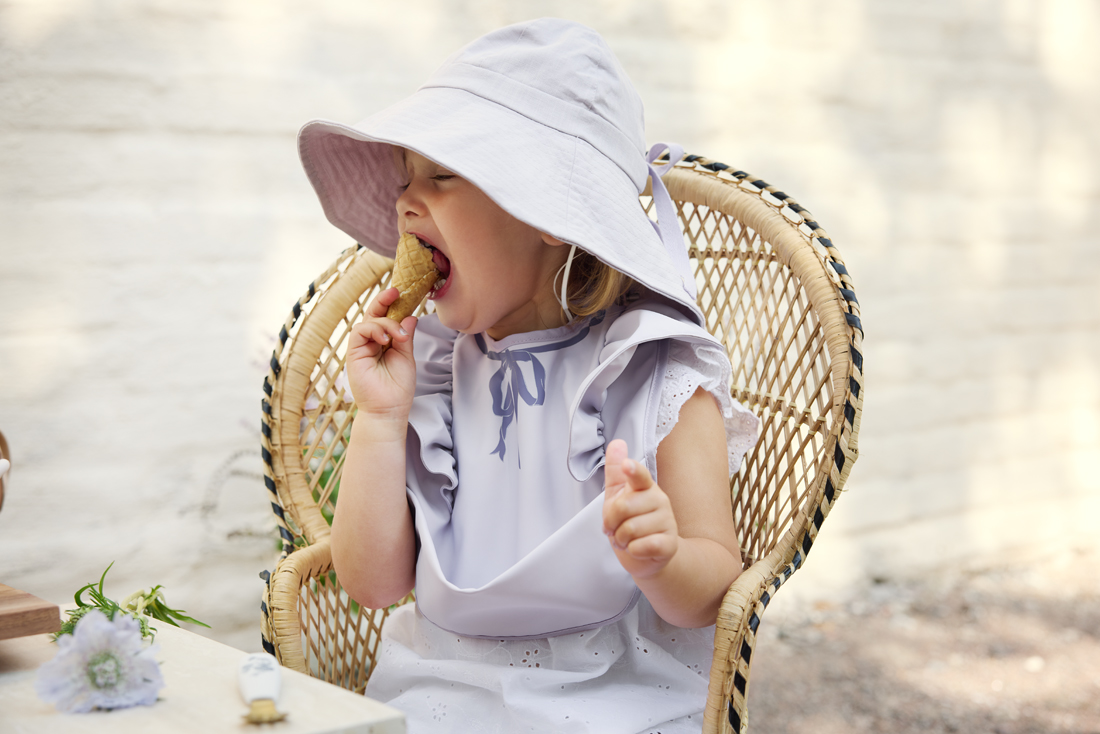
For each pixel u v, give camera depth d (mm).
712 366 829
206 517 1663
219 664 579
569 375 881
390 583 882
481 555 859
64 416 1552
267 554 1715
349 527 861
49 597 1541
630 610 828
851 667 1958
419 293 879
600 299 894
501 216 858
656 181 921
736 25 2084
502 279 874
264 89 1683
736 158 2111
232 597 1684
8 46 1490
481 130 786
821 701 1806
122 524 1597
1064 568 2572
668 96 2021
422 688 854
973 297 2471
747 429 879
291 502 965
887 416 2373
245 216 1679
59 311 1544
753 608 710
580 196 782
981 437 2518
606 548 779
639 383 839
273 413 968
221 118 1651
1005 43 2461
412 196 872
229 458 1683
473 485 888
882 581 2402
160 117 1605
